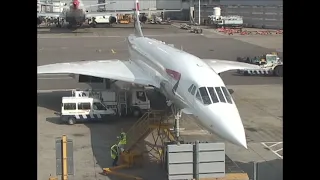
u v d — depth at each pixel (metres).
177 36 95.50
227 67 43.47
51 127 32.81
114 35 95.25
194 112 25.00
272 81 50.12
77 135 31.03
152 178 23.86
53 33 98.19
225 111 23.66
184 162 21.38
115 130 32.28
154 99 40.59
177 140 26.11
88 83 47.03
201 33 101.81
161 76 31.42
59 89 45.25
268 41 87.25
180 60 29.23
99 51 71.88
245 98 42.06
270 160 26.72
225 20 115.69
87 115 33.69
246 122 34.47
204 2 139.62
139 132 28.78
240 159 26.98
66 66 39.56
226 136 22.73
